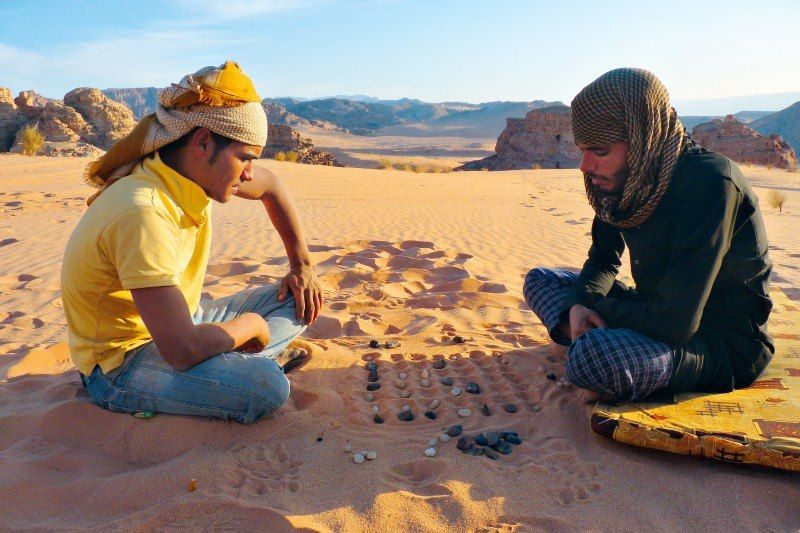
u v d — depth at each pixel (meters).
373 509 2.08
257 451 2.46
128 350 2.60
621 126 2.35
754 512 2.09
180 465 2.30
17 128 41.94
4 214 10.14
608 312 2.73
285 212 3.07
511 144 90.38
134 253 2.22
